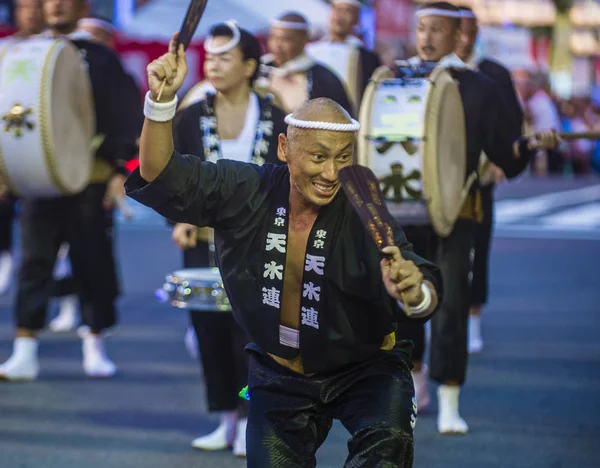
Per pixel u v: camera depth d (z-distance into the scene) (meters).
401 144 10.40
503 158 11.14
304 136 6.48
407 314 6.13
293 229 6.75
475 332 14.57
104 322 13.23
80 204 12.98
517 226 27.55
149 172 6.60
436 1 11.38
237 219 6.79
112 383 12.89
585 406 11.95
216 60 10.07
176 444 10.66
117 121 13.17
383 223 6.21
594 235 25.95
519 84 40.75
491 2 51.81
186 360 14.05
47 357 14.14
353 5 16.25
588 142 44.19
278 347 6.89
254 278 6.82
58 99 12.31
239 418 10.27
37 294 12.96
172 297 9.95
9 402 12.04
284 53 13.97
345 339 6.69
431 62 11.00
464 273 10.91
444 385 11.03
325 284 6.64
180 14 27.11
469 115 10.99
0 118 12.11
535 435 10.89
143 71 27.11
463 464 9.99
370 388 6.81
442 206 10.48
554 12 57.72
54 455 10.25
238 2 24.20
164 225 26.48
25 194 12.54
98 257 13.12
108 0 27.05
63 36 13.35
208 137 10.08
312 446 6.96
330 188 6.55
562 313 17.00
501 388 12.64
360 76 15.80
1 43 12.60
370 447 6.50
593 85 61.38
